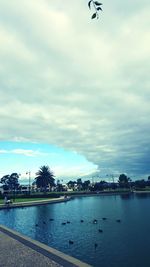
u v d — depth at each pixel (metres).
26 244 15.20
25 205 85.69
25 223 54.47
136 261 26.06
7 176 189.88
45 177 169.38
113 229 46.44
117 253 29.33
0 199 114.94
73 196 170.75
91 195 183.00
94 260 26.59
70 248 31.95
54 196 134.38
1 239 16.92
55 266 10.87
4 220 59.09
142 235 40.00
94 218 62.53
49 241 36.16
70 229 46.88
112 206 94.94
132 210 79.56
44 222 54.91
